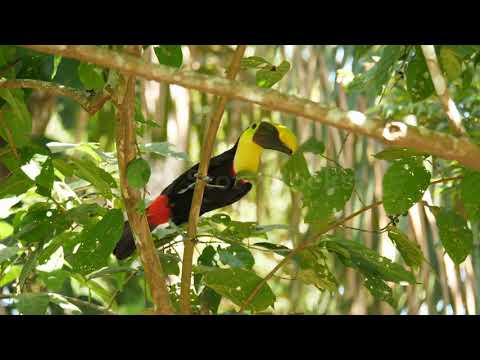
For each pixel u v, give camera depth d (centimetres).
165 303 317
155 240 376
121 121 294
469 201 296
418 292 493
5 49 324
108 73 308
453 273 461
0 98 332
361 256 334
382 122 254
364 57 446
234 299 322
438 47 338
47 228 347
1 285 416
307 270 344
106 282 580
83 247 311
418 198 283
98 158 390
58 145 381
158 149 381
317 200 276
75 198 369
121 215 311
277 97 252
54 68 310
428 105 469
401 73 355
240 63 312
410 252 330
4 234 431
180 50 307
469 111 465
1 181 347
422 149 256
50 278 393
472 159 257
